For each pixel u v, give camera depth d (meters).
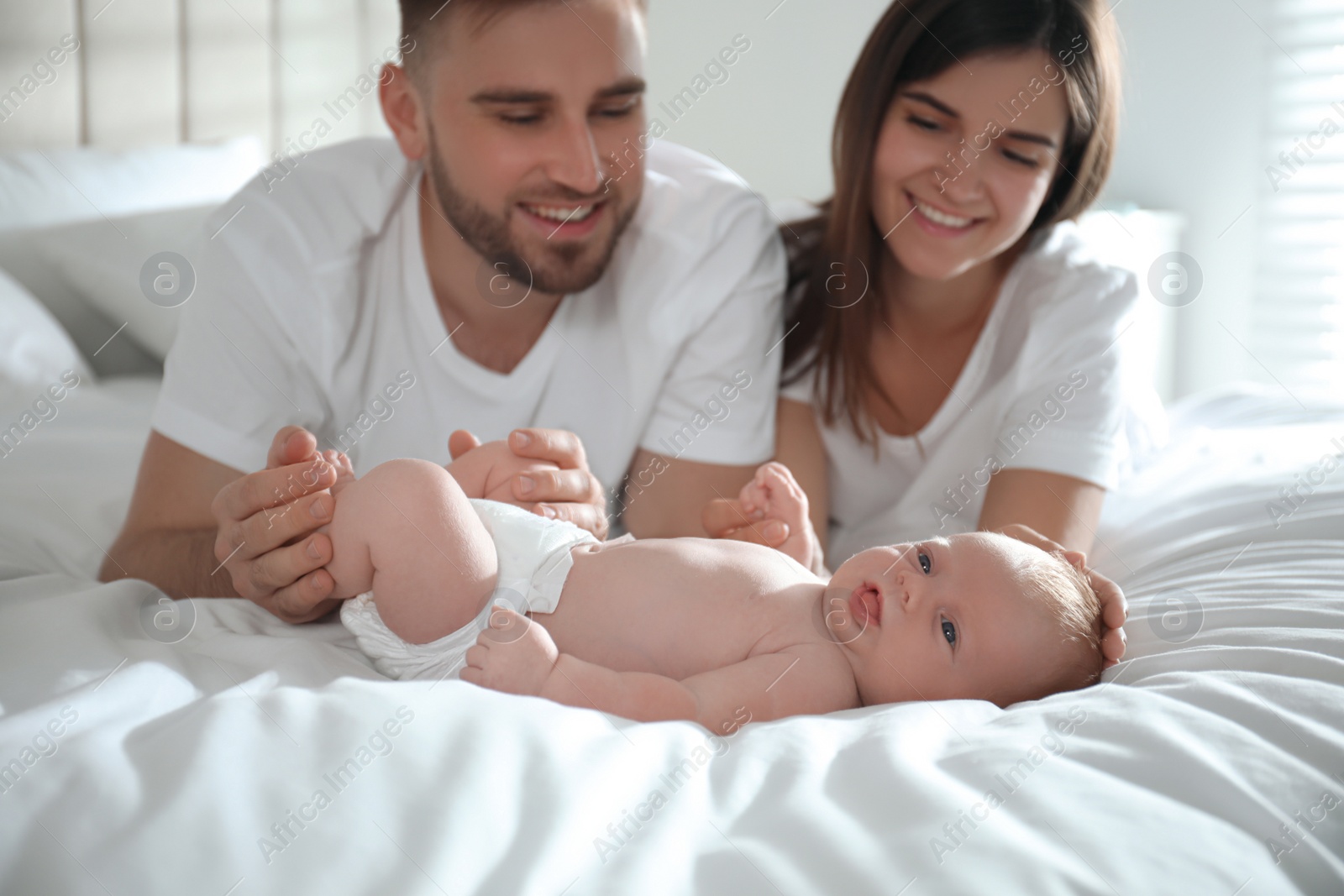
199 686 0.79
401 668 0.92
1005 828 0.59
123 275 1.97
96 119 2.25
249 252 1.24
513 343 1.40
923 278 1.47
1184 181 3.07
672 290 1.38
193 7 2.34
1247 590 1.02
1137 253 2.81
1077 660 0.98
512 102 1.22
